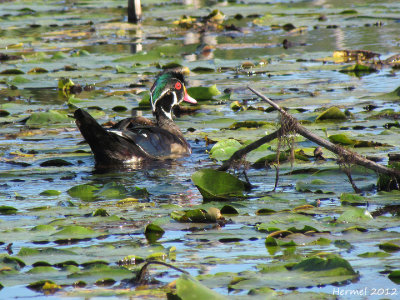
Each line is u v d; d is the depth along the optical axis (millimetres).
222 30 31406
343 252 7340
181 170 12414
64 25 33969
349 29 30547
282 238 7902
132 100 19000
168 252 7445
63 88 20672
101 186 11047
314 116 15992
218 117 16641
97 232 8344
